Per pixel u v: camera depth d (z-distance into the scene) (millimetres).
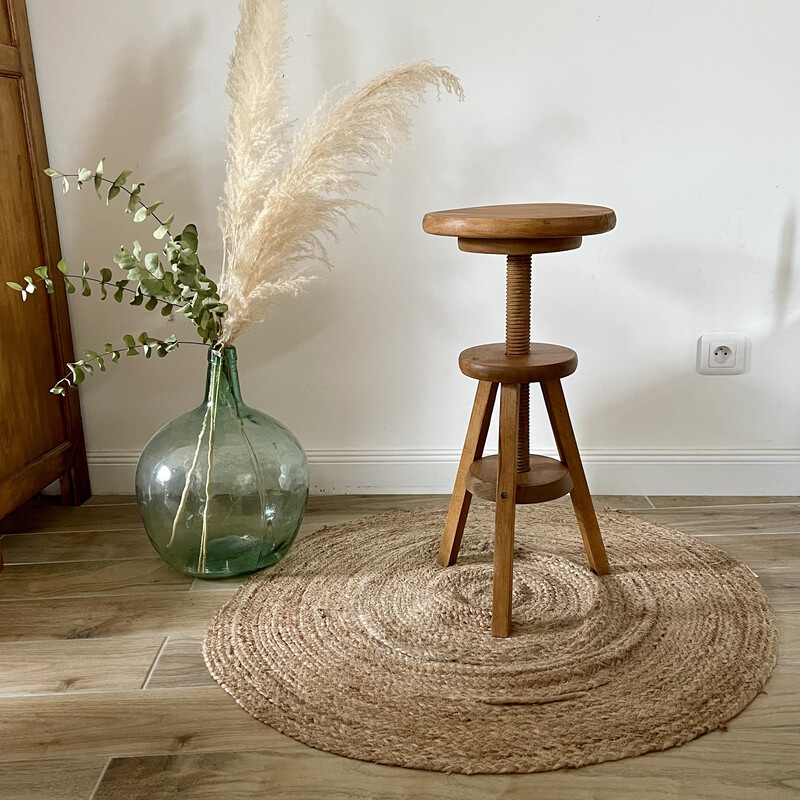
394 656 1456
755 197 2000
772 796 1129
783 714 1295
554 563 1775
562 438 1650
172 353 2133
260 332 2117
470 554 1843
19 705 1347
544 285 2066
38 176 1955
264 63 1699
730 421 2141
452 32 1933
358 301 2094
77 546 1923
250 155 1716
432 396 2154
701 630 1517
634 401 2135
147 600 1674
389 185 2014
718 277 2053
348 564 1798
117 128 2002
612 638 1495
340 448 2195
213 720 1308
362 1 1920
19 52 1888
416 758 1210
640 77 1943
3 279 1824
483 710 1313
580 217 1389
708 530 1953
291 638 1519
